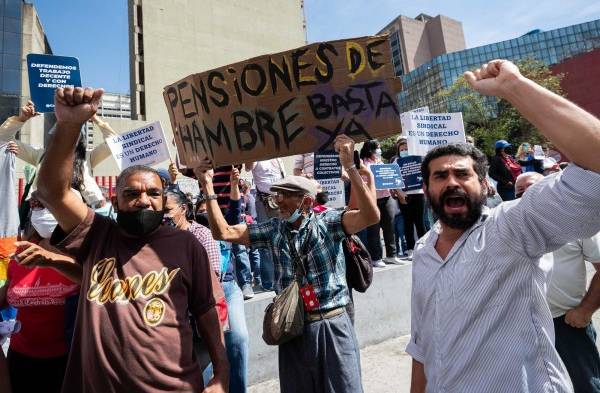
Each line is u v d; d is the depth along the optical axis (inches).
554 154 504.7
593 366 90.3
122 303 63.1
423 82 3152.1
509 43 2918.3
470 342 56.2
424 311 65.0
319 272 94.7
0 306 90.1
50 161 61.6
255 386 145.6
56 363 86.2
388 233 209.3
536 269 56.4
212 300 73.3
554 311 93.6
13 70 1024.2
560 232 50.2
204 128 102.7
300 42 1277.1
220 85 101.2
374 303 183.8
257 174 205.2
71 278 78.2
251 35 1171.3
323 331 91.5
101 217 73.1
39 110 111.0
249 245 104.8
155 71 979.3
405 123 189.6
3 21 1026.1
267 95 98.7
